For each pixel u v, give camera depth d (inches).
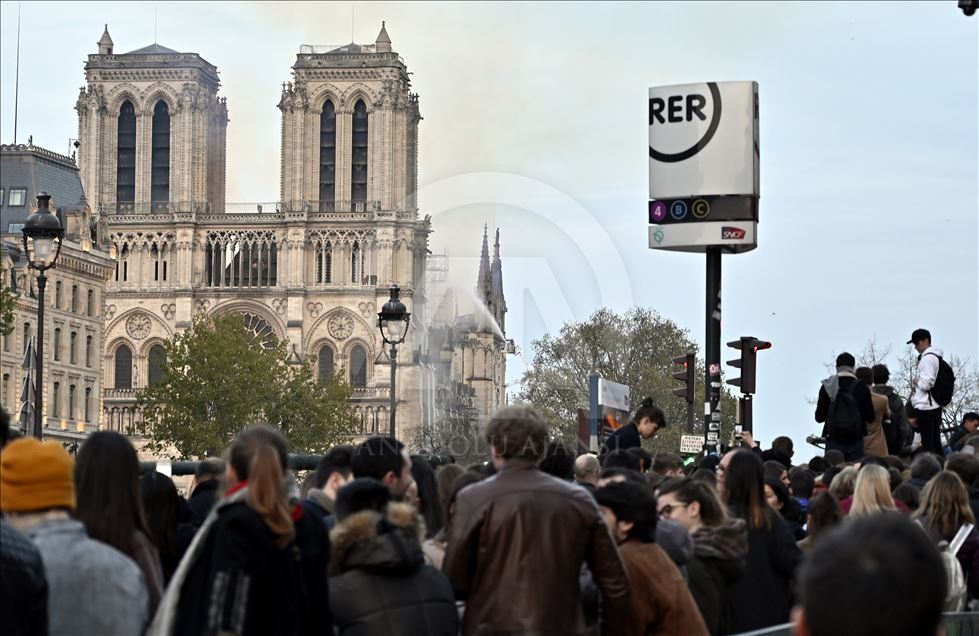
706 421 1092.5
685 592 545.3
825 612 238.1
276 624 456.1
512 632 504.4
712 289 1081.4
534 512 510.6
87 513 481.7
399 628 497.4
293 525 463.8
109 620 440.5
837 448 1182.9
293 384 6963.6
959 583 676.1
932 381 1358.3
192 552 458.0
